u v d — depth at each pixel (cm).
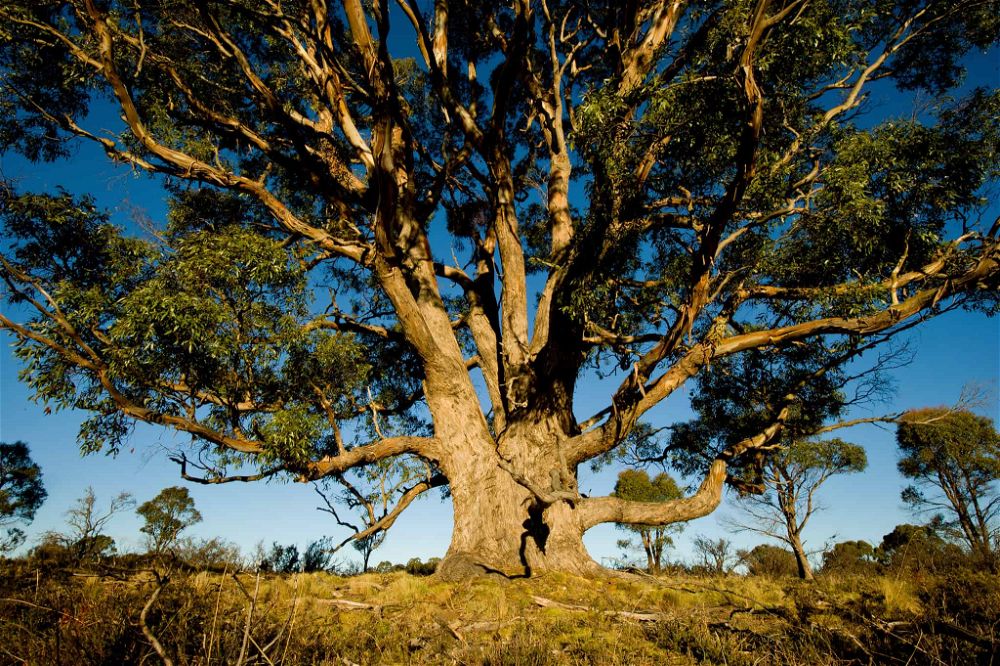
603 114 950
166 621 434
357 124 1639
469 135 1400
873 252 1086
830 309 1084
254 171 1553
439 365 1295
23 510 2458
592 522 1256
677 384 1102
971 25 1224
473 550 1176
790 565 1862
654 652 566
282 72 1441
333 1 1419
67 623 431
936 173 1009
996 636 488
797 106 1044
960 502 2269
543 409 1309
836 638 518
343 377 1213
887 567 1268
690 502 1209
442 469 1297
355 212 1480
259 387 1123
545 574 1086
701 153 970
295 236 1341
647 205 1129
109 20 1115
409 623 696
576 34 1602
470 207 1738
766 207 1066
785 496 1931
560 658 536
